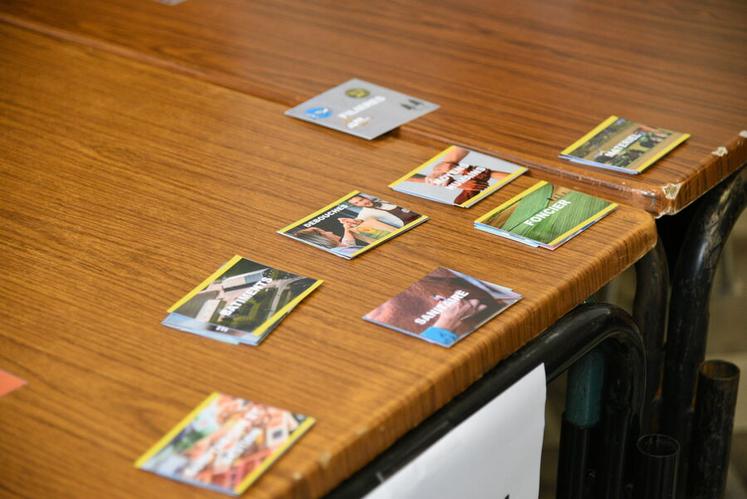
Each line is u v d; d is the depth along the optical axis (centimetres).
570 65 140
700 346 127
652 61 141
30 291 92
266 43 146
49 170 114
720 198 123
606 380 108
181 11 158
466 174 113
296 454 74
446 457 84
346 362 84
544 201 108
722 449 124
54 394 80
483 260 98
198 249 99
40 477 72
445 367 83
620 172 113
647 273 119
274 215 105
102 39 147
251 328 87
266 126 124
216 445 75
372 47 146
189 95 132
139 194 109
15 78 136
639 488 108
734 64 140
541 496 188
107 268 96
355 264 97
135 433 76
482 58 142
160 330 87
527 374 91
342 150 119
